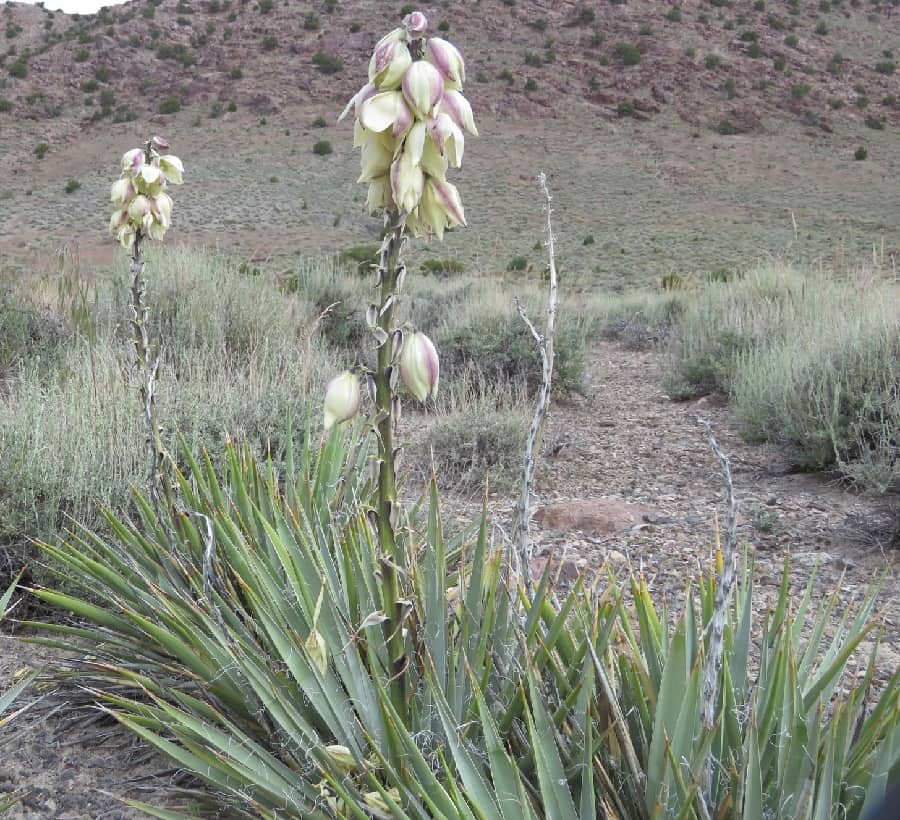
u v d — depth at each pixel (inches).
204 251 370.0
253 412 201.0
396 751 75.4
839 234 1807.3
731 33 3486.7
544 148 2647.6
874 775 64.9
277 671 90.7
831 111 3002.0
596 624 83.7
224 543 106.3
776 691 73.9
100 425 167.9
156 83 3134.8
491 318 348.5
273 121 2856.8
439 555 88.0
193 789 93.4
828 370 229.3
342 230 1895.9
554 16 3558.1
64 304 310.5
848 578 152.3
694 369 328.5
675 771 64.7
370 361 278.7
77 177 2459.4
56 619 131.7
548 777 67.7
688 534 175.9
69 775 98.1
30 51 3348.9
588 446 253.9
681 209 2127.2
